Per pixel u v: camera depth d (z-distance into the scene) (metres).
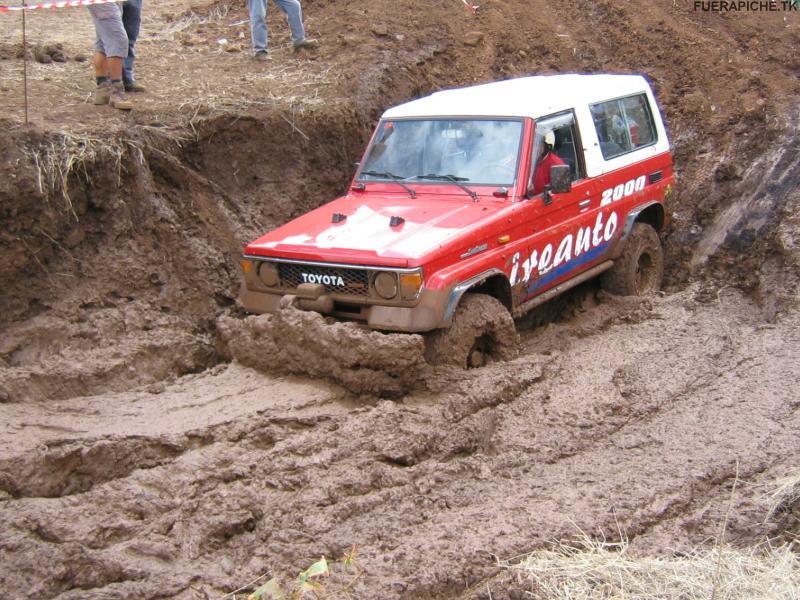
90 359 7.48
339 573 4.97
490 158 8.09
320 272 7.30
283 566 5.02
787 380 7.15
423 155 8.36
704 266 10.35
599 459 6.16
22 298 7.85
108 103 9.55
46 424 6.25
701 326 8.55
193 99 10.00
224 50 12.38
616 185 9.08
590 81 9.46
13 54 11.24
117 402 6.68
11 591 4.73
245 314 8.89
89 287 8.17
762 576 4.99
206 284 8.91
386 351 6.70
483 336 7.56
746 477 5.92
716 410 6.77
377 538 5.32
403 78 11.64
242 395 6.79
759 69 13.13
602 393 7.03
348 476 5.79
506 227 7.68
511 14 14.20
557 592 4.88
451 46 12.99
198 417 6.38
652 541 5.32
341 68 11.43
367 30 12.67
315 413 6.52
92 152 8.27
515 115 8.16
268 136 9.92
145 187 8.77
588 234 8.73
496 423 6.68
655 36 13.94
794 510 5.61
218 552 5.23
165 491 5.57
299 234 7.61
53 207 8.02
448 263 7.17
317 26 13.05
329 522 5.38
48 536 5.11
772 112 12.08
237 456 5.96
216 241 9.23
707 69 13.22
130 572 4.91
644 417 6.77
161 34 13.20
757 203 10.77
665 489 5.73
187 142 9.36
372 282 7.06
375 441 6.18
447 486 5.87
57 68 10.96
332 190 10.35
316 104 10.33
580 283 9.02
